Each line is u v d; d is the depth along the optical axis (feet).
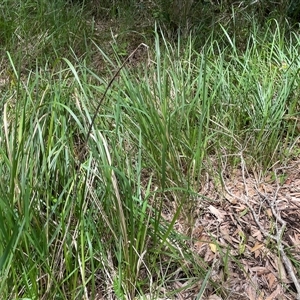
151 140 8.52
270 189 9.14
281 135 10.00
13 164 6.41
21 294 6.61
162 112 8.93
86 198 7.06
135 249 6.73
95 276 7.07
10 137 7.19
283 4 14.69
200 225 8.27
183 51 12.66
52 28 14.16
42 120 7.99
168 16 14.93
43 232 6.48
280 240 7.67
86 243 6.99
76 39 13.83
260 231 8.11
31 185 6.79
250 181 9.36
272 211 8.48
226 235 8.06
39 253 6.23
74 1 16.70
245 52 12.57
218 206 8.71
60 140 7.35
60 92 8.70
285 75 10.68
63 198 7.32
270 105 10.16
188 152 9.18
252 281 7.21
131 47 14.28
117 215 6.81
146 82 9.93
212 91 10.54
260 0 14.87
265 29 13.94
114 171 6.97
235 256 7.64
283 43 12.48
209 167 9.41
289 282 7.18
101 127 8.34
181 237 7.39
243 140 10.18
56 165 7.39
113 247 7.20
